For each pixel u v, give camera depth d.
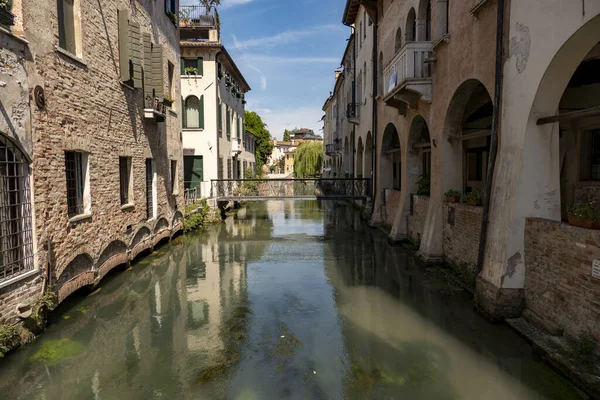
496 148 7.13
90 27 8.44
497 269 6.62
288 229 17.52
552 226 5.71
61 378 5.31
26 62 6.21
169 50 14.39
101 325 7.04
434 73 10.23
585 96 8.58
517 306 6.48
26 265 6.24
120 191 10.30
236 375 5.38
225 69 23.05
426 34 11.33
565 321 5.48
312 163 43.50
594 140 8.54
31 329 6.26
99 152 8.84
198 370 5.53
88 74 8.32
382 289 8.85
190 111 20.45
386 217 16.48
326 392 4.97
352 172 26.33
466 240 8.83
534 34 5.96
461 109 9.40
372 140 18.02
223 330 6.85
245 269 10.90
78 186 8.17
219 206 20.80
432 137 10.53
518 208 6.36
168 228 14.16
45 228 6.67
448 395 4.88
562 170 9.30
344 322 7.11
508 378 5.18
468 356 5.77
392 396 4.87
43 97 6.66
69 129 7.54
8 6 5.87
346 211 25.14
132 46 10.50
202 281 9.77
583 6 4.93
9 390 5.04
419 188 12.59
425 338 6.40
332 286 9.23
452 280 9.05
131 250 10.77
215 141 20.09
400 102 12.66
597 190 8.20
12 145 5.98
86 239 8.23
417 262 11.00
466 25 8.30
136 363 5.73
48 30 6.83
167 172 14.02
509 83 6.68
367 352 5.99
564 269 5.47
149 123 12.18
